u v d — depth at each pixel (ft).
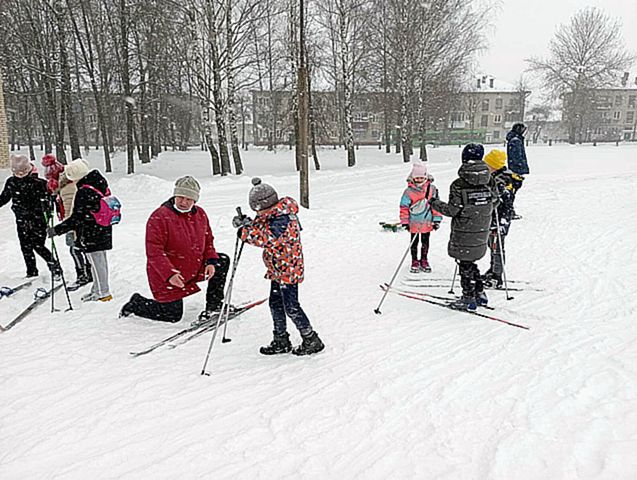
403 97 86.22
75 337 14.87
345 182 58.08
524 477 8.00
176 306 16.05
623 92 242.37
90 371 12.66
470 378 11.54
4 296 18.75
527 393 10.68
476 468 8.34
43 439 9.73
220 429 9.92
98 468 8.82
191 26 65.00
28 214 20.24
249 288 19.51
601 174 58.03
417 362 12.55
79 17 78.38
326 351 13.58
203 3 64.59
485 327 14.82
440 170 70.28
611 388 10.63
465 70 94.27
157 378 12.25
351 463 8.70
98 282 18.04
